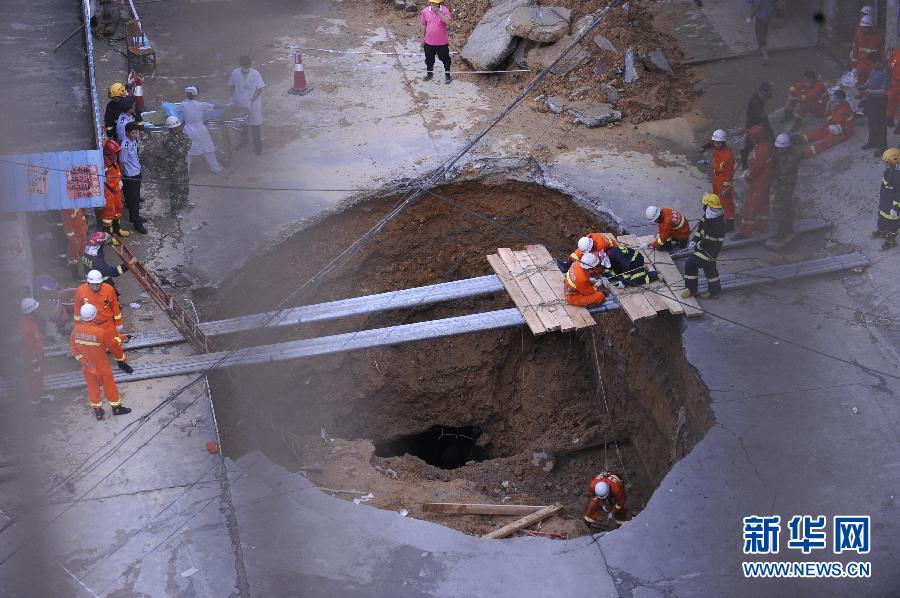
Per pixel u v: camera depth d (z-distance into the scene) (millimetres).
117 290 15992
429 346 18281
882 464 12883
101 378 13398
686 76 20672
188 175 18062
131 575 11828
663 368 15766
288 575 11969
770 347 14609
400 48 22219
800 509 12438
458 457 18797
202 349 14852
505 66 21172
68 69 16969
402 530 12641
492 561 12234
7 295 14594
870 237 16047
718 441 13328
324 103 20406
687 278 15125
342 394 17828
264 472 13289
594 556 12203
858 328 14797
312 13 23781
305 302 17516
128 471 13070
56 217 16203
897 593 11430
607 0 21438
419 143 19078
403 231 18344
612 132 19312
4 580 11719
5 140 15000
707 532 12312
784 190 15883
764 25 20484
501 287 16031
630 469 16656
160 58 21891
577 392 18203
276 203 17734
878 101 16844
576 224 17906
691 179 18047
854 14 20703
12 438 13406
